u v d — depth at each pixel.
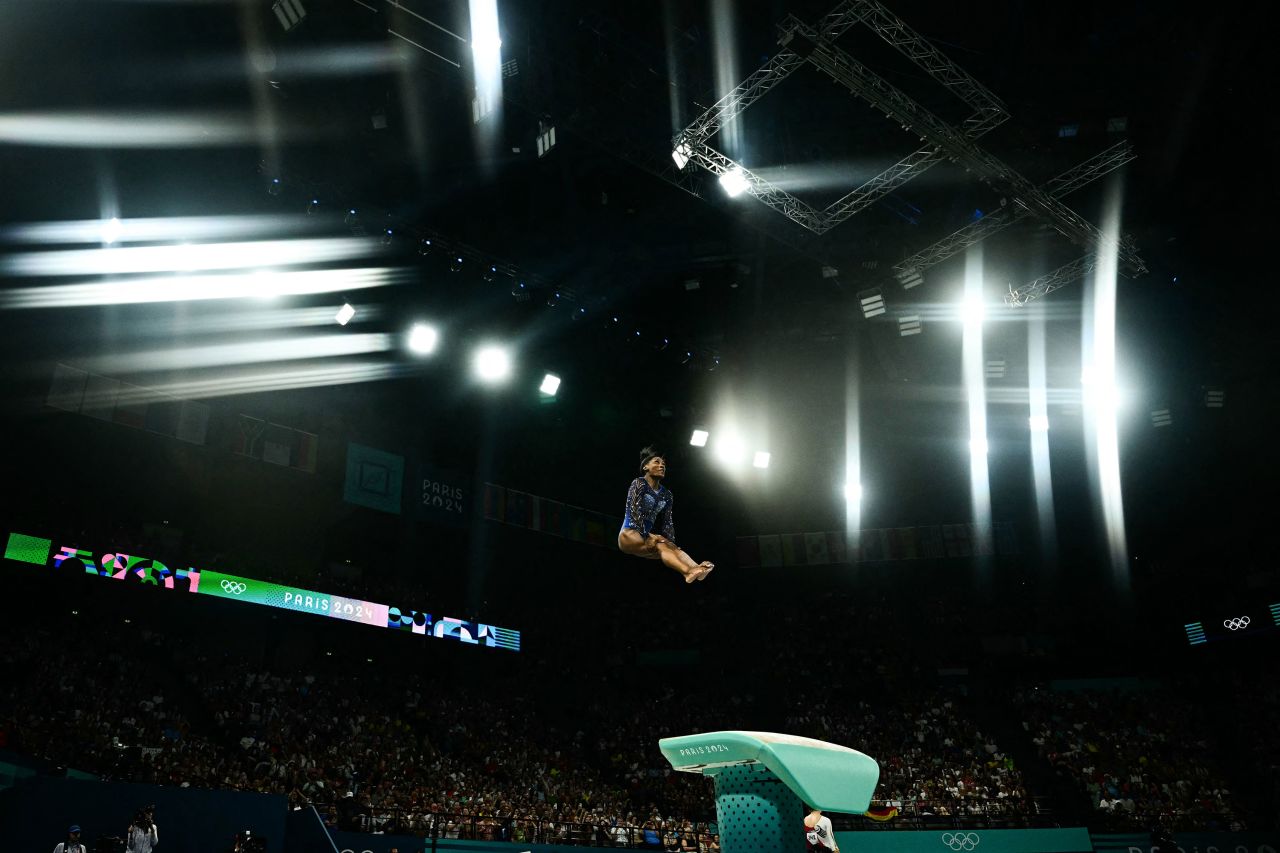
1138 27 21.77
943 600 41.62
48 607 29.73
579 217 30.70
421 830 24.25
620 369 36.72
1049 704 35.66
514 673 38.41
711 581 43.47
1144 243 28.62
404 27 20.83
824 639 40.72
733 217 27.09
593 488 42.34
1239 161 25.36
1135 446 35.72
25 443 27.94
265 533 35.25
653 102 23.16
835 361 36.34
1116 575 38.81
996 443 38.66
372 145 26.89
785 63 20.52
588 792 31.47
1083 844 27.19
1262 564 35.50
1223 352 31.80
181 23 20.98
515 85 22.02
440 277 31.30
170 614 31.83
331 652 35.81
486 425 38.44
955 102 23.78
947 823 28.30
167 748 23.95
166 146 24.25
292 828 20.48
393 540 37.78
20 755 19.44
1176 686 35.34
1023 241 28.47
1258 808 29.22
